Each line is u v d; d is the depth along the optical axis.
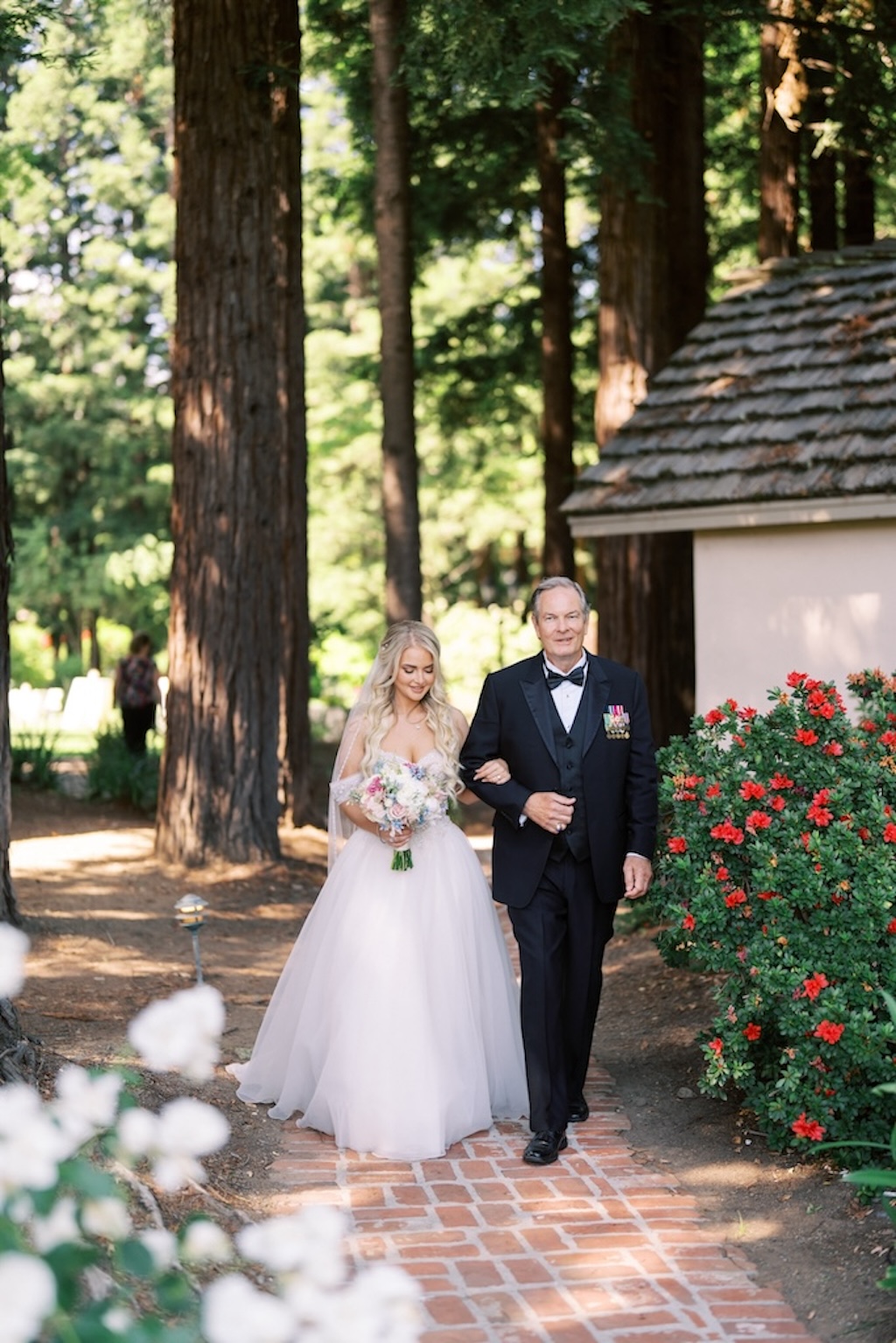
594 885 5.25
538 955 5.19
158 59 28.50
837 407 8.28
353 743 5.48
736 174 17.23
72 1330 2.32
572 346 16.97
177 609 10.95
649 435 9.21
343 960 5.30
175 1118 2.55
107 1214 2.54
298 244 13.48
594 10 8.07
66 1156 2.49
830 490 7.63
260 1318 2.20
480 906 5.58
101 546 34.06
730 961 5.02
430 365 19.02
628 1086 6.07
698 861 5.24
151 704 15.98
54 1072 4.88
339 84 14.98
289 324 13.48
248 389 10.88
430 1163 5.06
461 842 5.58
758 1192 4.81
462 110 9.16
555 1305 3.90
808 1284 4.06
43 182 31.36
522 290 19.27
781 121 12.58
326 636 32.66
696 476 8.51
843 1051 4.66
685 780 5.31
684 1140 5.38
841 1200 4.61
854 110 12.02
